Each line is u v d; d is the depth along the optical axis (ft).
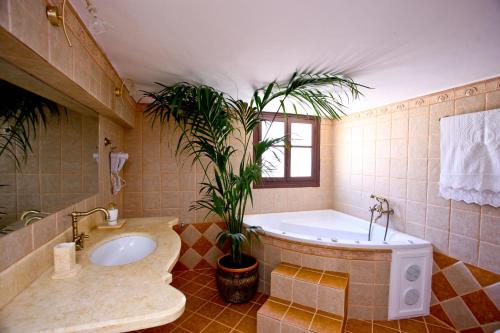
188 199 9.46
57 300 3.02
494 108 5.85
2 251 2.84
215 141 7.39
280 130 10.57
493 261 5.84
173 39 4.41
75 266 3.77
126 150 8.90
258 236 7.68
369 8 3.49
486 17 3.63
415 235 7.69
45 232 3.70
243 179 7.07
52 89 3.88
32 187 3.39
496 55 4.85
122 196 8.73
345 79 6.19
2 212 2.84
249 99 8.27
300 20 3.81
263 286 7.93
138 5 3.43
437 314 6.96
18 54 2.61
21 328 2.54
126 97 7.25
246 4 3.42
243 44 4.59
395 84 6.59
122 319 2.73
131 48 4.74
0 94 2.82
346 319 6.69
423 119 7.50
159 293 3.23
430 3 3.35
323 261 6.98
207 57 5.13
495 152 5.68
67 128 4.38
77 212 4.51
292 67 5.62
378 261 6.82
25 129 3.28
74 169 4.69
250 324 6.46
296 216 10.60
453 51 4.73
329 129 11.25
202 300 7.54
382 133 8.89
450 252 6.72
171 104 6.54
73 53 3.51
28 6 2.42
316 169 11.15
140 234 5.83
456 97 6.65
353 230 9.36
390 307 6.87
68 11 3.33
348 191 10.49
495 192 5.70
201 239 9.62
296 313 6.00
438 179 7.06
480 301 6.07
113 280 3.54
